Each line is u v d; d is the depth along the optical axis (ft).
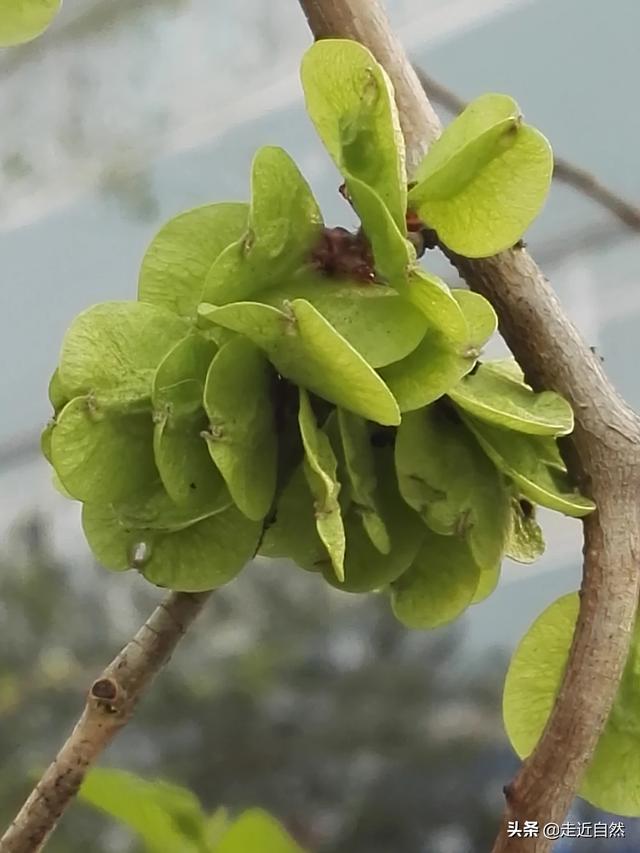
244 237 0.69
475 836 1.77
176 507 0.71
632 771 0.76
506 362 0.77
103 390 0.70
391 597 0.77
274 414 0.71
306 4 0.73
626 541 0.71
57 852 1.65
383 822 1.77
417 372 0.69
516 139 0.69
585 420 0.72
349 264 0.70
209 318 0.67
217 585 0.72
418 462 0.72
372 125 0.69
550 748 0.70
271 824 0.73
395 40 0.74
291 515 0.73
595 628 0.71
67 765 0.73
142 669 0.73
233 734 1.80
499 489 0.73
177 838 0.74
